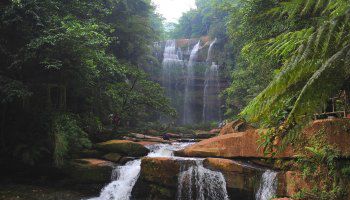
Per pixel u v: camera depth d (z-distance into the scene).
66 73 10.04
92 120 11.59
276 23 7.75
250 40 9.33
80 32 8.55
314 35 3.25
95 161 9.35
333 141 5.23
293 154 6.11
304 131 5.84
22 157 8.90
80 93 11.77
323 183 5.25
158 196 7.93
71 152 9.79
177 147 11.72
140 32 18.64
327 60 3.20
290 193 5.87
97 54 9.91
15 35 9.14
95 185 8.85
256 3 8.29
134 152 10.12
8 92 8.17
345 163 5.00
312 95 3.28
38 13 8.95
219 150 8.30
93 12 12.53
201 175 7.53
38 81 9.98
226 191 7.14
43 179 9.26
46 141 9.38
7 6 8.54
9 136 9.64
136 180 8.38
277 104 3.95
